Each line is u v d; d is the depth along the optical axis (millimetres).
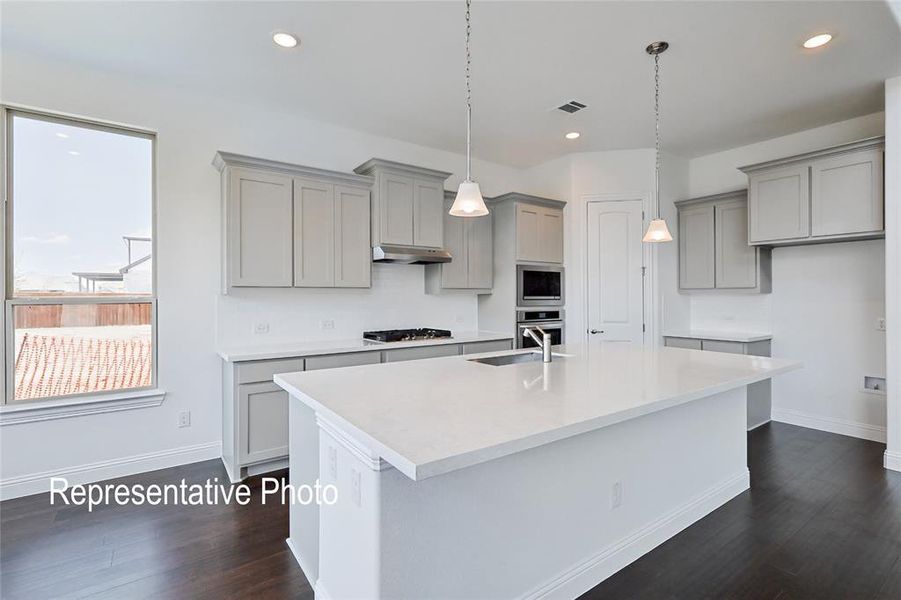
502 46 2682
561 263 4797
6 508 2605
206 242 3359
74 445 2924
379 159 3705
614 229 4648
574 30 2518
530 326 4520
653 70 2971
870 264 3809
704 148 4562
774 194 3846
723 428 2746
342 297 3977
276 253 3303
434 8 2322
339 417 1445
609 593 1933
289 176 3361
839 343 3973
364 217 3721
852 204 3406
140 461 3135
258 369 3045
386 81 3127
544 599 1811
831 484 2934
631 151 4594
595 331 4691
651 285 4551
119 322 3102
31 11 2330
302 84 3172
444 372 2207
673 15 2383
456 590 1559
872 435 3787
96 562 2094
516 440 1248
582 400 1661
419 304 4457
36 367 2854
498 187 5016
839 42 2635
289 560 2129
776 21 2434
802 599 1862
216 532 2363
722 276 4441
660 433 2322
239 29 2508
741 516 2549
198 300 3336
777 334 4340
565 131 4086
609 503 2076
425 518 1479
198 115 3320
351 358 3406
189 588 1921
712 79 3098
